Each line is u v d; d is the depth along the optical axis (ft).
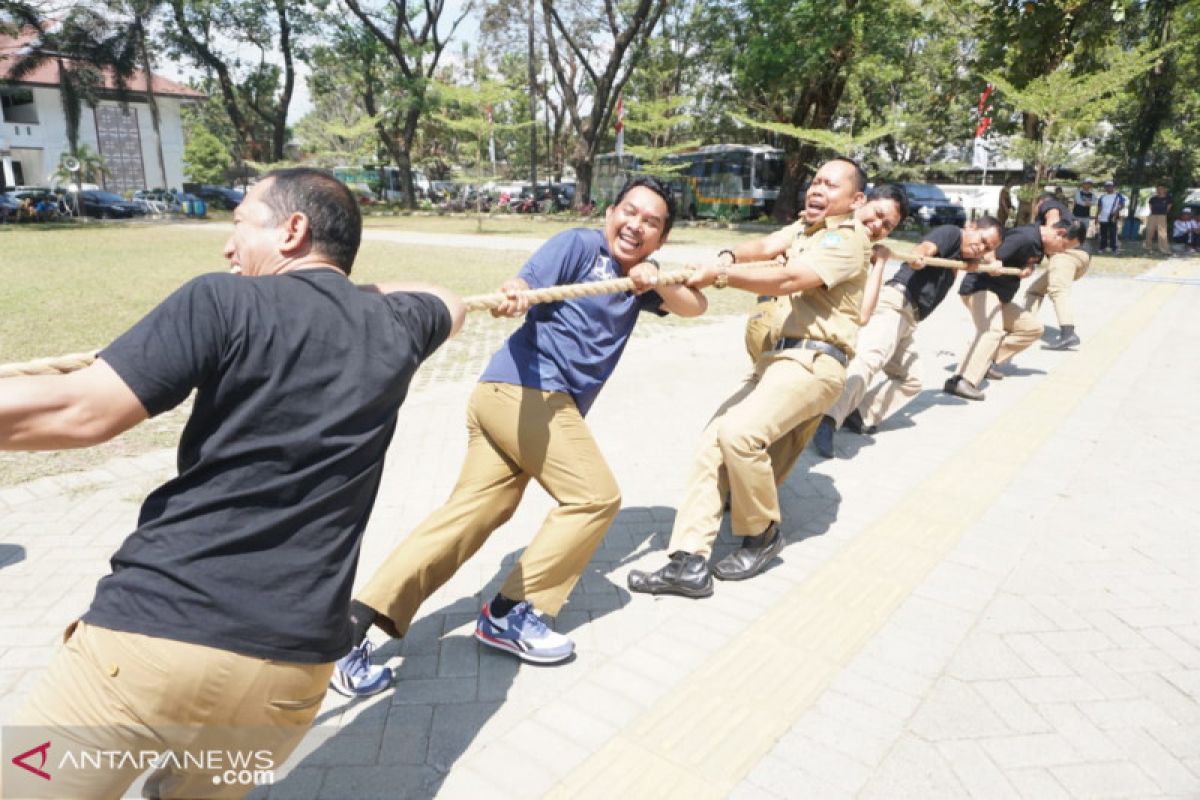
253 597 4.61
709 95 103.55
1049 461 16.31
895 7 74.33
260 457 4.60
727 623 10.21
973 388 21.20
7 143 132.67
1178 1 59.06
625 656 9.42
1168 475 15.53
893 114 90.48
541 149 189.67
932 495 14.47
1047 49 47.60
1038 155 47.75
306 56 122.72
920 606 10.61
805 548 12.40
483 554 12.01
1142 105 68.59
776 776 7.47
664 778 7.42
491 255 57.62
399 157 132.77
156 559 4.53
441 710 8.41
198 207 114.83
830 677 9.02
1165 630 10.06
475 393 9.00
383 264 50.93
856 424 18.11
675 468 15.83
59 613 10.21
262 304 4.63
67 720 4.45
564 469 8.73
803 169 91.81
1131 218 77.00
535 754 7.73
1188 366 24.85
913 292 17.44
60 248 63.41
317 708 5.35
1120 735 8.08
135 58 108.06
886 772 7.54
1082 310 35.78
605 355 8.91
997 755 7.78
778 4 77.46
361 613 8.36
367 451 5.01
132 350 4.22
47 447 4.11
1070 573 11.57
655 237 8.90
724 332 29.99
